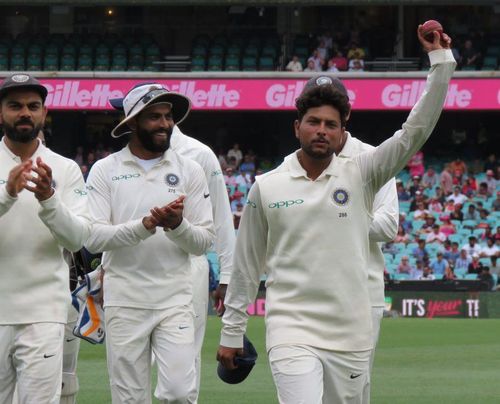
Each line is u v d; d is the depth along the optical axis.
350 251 9.52
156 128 11.77
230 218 13.69
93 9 51.00
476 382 19.45
